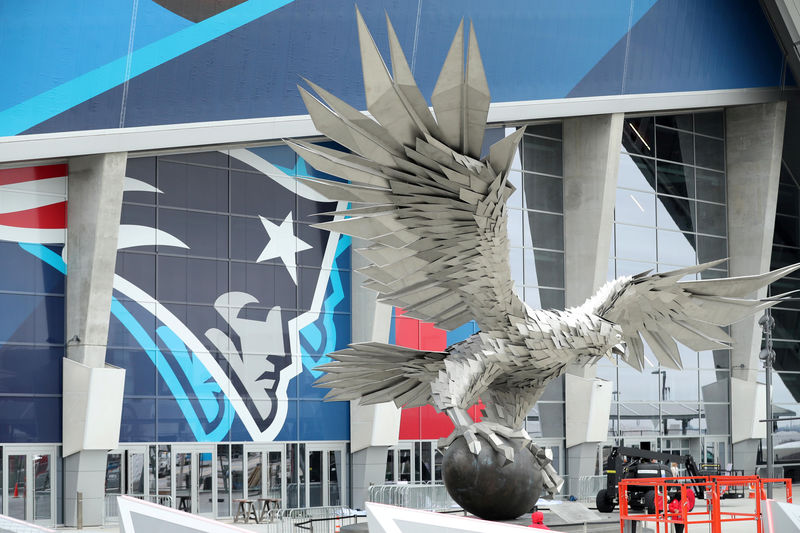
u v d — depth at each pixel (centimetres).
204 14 2425
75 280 2452
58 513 2408
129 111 2380
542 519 1284
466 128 915
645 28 3278
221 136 2516
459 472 1219
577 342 1227
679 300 1247
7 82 2222
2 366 2372
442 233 1072
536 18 3006
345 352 1264
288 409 2806
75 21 2269
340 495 2877
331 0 2592
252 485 2717
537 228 3362
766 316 2880
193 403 2639
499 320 1209
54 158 2388
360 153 959
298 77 2602
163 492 2561
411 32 2744
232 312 2736
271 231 2827
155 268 2612
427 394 1321
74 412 2395
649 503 2141
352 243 2952
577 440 3269
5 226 2408
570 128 3397
